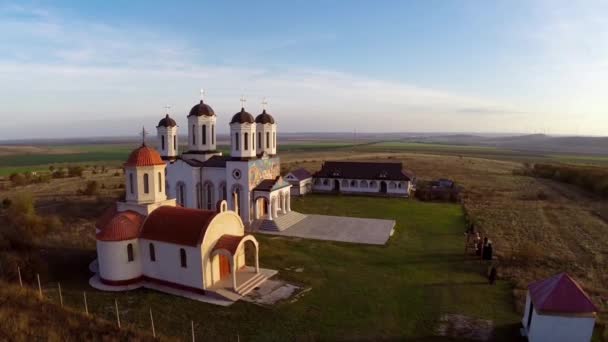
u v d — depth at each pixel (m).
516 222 46.09
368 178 66.75
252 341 20.06
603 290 26.69
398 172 66.88
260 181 45.16
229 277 27.50
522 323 22.20
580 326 19.16
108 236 25.83
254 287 26.77
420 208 54.81
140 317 22.16
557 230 42.72
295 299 25.00
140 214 28.31
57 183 77.88
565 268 31.06
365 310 23.72
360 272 30.03
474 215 49.69
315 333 20.97
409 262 32.41
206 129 46.78
